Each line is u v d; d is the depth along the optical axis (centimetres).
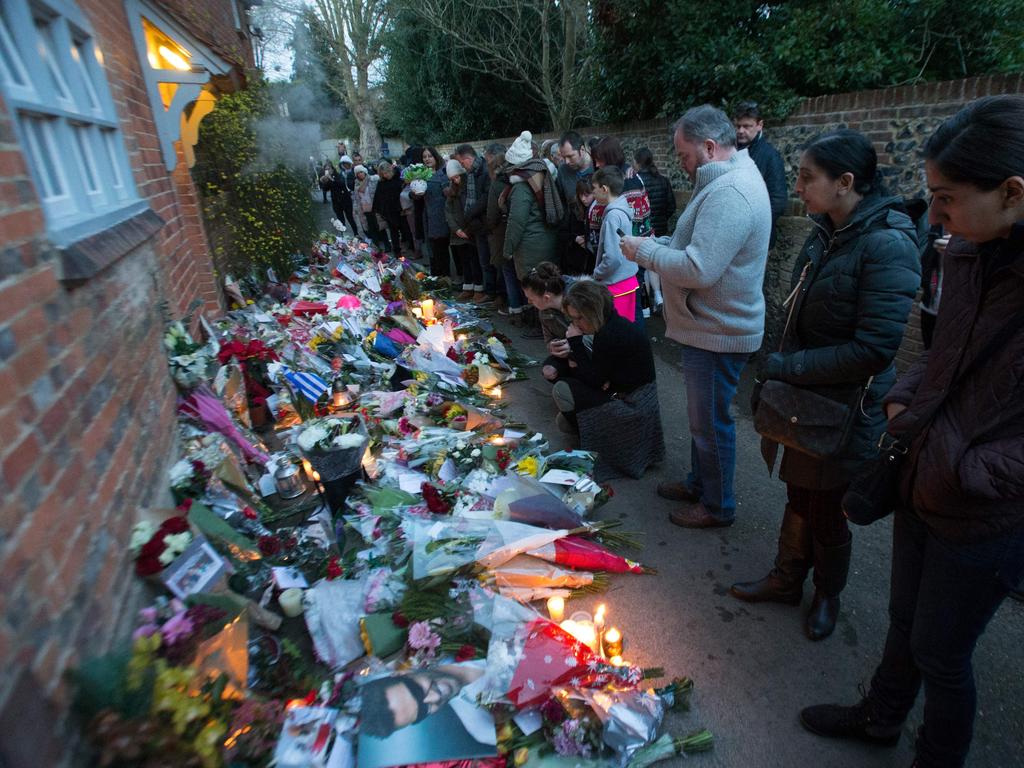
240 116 638
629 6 756
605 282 443
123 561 191
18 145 164
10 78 208
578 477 345
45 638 133
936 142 135
